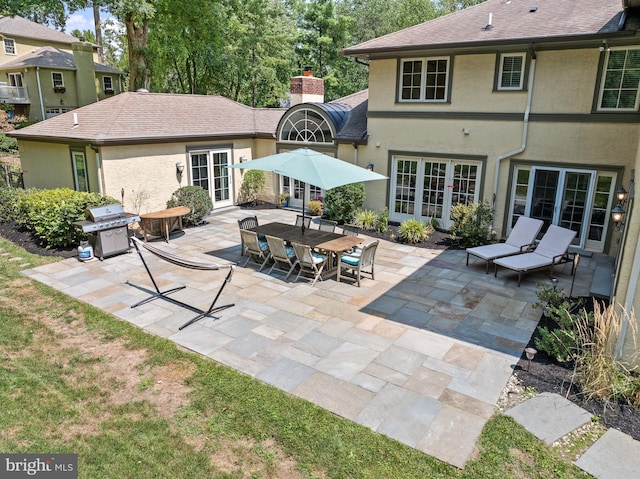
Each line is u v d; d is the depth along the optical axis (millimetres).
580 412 5098
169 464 4293
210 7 26031
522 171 12000
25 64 29844
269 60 33062
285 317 7582
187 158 14711
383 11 39531
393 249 11875
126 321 7340
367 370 5965
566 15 11242
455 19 13422
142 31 24484
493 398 5379
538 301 8391
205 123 15750
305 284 9156
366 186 14680
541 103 11281
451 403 5277
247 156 17156
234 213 15922
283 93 35719
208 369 5934
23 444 4492
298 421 4922
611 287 8828
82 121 13789
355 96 17422
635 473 4227
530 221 10656
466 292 8844
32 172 15227
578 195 11344
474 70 11977
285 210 16547
